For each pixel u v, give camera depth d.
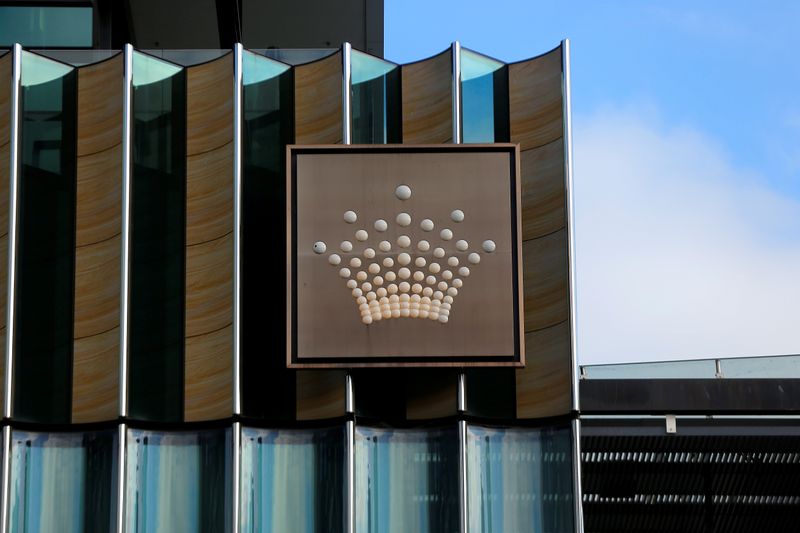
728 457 31.69
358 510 27.61
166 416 28.12
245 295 28.67
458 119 29.67
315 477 27.86
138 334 28.50
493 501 27.72
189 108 29.70
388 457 27.95
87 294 28.77
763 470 31.88
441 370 28.33
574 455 27.64
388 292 28.02
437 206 28.41
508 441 28.08
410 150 28.62
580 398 29.55
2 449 27.84
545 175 29.20
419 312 27.94
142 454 27.86
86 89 29.80
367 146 28.59
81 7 35.75
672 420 29.77
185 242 29.03
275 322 28.62
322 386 28.30
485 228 28.31
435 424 28.12
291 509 27.72
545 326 28.48
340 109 29.73
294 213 28.36
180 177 29.36
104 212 29.11
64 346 28.52
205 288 28.75
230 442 27.83
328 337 27.84
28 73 29.81
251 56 29.95
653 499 32.94
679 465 31.95
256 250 28.95
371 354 27.78
